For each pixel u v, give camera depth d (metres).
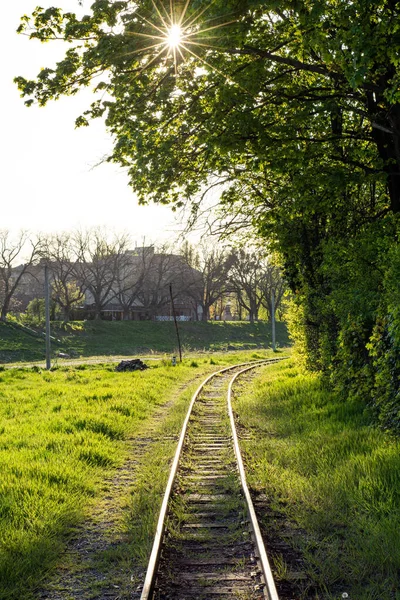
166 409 17.53
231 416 14.29
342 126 15.16
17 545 6.20
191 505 7.85
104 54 10.01
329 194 13.73
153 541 6.28
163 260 87.75
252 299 96.19
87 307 100.44
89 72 10.94
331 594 5.26
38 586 5.55
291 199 15.03
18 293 103.62
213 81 11.26
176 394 21.61
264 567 5.35
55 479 8.83
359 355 14.04
